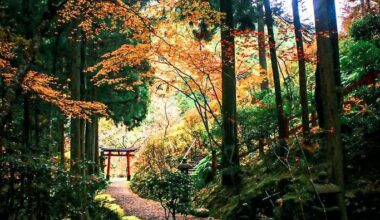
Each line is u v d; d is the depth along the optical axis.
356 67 9.66
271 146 9.79
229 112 10.59
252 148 12.26
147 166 18.52
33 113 8.89
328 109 5.70
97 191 10.52
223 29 8.97
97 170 13.77
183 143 18.55
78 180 6.14
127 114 15.13
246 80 11.76
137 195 15.96
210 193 11.14
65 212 5.93
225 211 9.21
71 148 8.62
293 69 14.83
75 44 8.83
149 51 8.92
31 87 6.82
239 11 12.18
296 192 6.62
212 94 11.20
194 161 15.84
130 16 7.42
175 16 8.57
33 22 8.05
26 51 4.86
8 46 6.71
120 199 14.57
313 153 8.20
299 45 8.79
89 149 13.84
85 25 7.96
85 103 7.92
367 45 8.69
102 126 30.08
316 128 8.59
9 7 7.75
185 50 9.12
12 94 4.56
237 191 9.02
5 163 5.28
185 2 8.02
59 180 5.66
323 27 5.91
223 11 10.34
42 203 5.57
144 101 15.49
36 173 5.43
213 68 9.64
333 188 5.25
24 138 6.50
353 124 7.52
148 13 8.35
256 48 9.03
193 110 18.47
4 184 5.40
